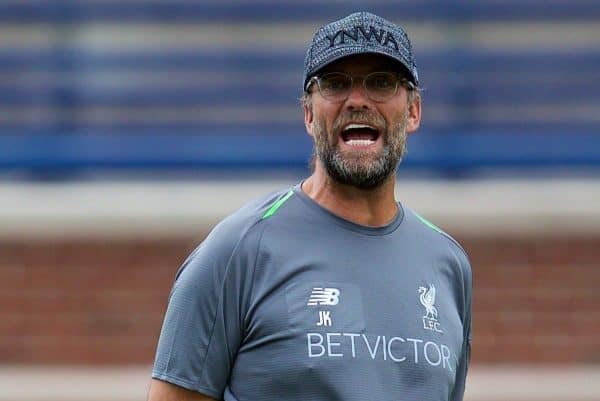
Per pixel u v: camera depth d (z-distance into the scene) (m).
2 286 31.02
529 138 33.34
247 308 13.13
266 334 12.97
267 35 39.94
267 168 33.56
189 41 39.66
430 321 13.45
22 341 30.81
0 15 38.28
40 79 37.25
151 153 33.53
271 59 38.50
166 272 31.14
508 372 30.69
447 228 31.28
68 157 33.38
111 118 37.78
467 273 14.45
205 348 13.20
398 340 13.11
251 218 13.47
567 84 37.62
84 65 37.56
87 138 33.53
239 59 38.44
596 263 31.11
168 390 13.34
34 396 30.42
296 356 12.81
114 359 30.75
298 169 33.56
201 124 36.25
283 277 13.12
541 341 30.88
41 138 33.47
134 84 37.88
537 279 31.06
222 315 13.17
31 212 31.17
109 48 38.91
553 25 38.91
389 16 38.97
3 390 30.41
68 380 30.55
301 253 13.27
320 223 13.52
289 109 37.94
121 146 33.56
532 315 30.95
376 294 13.27
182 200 31.59
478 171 33.34
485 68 37.53
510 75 37.59
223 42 40.03
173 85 38.06
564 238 31.23
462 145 33.28
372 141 13.54
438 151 33.22
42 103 36.38
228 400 13.23
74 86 36.94
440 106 36.41
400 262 13.62
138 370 30.70
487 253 31.20
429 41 39.06
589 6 38.91
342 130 13.45
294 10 39.81
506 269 31.11
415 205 31.33
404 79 13.69
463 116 36.03
